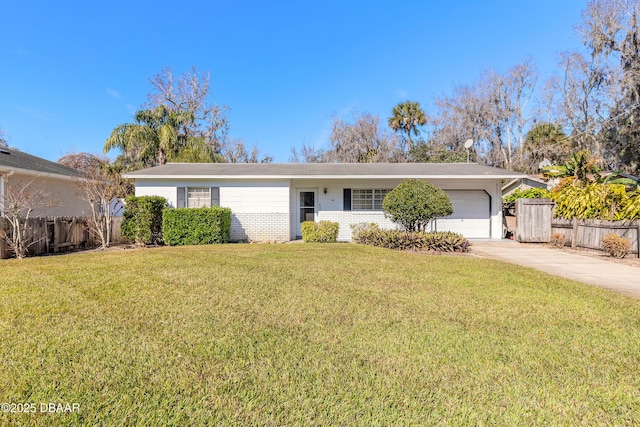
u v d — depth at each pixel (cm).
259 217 1248
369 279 539
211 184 1244
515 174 1216
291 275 559
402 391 223
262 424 190
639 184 1127
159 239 1113
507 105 2836
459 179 1308
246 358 265
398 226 1225
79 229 1001
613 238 843
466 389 226
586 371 252
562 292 474
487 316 368
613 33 1811
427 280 537
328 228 1162
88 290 449
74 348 275
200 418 194
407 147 2961
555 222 1145
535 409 206
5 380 227
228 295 434
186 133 2317
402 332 321
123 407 202
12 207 809
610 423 195
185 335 305
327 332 318
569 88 2272
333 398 215
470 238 1319
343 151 2902
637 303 427
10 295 423
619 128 1859
